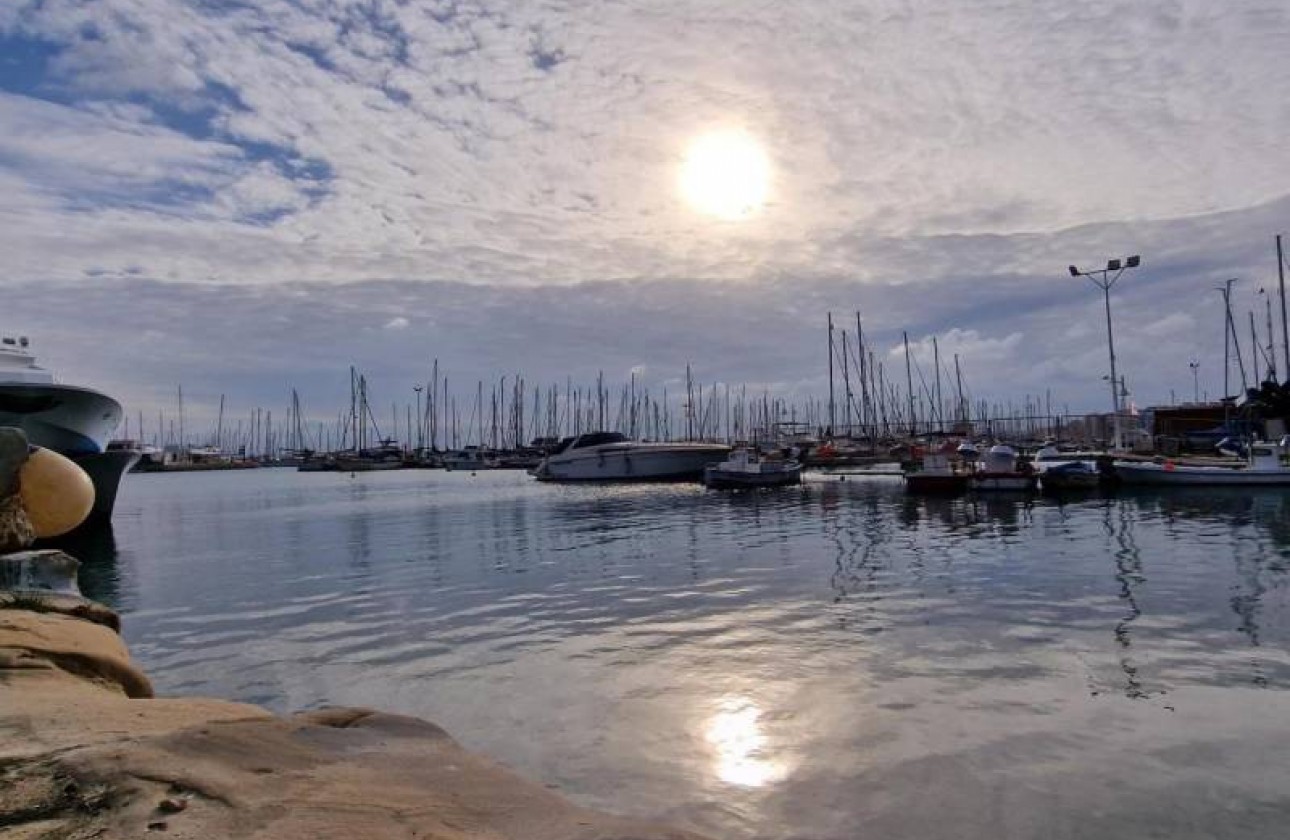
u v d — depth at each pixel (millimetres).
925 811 6105
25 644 6836
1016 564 17750
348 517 37031
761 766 7039
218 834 3771
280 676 10547
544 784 6766
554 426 115125
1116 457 44500
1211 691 8641
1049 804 6148
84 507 9625
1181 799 6172
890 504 35188
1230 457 45938
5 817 3877
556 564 20078
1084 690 8773
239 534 30234
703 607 13938
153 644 12547
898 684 9164
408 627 13164
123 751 4668
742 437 98562
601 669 10242
